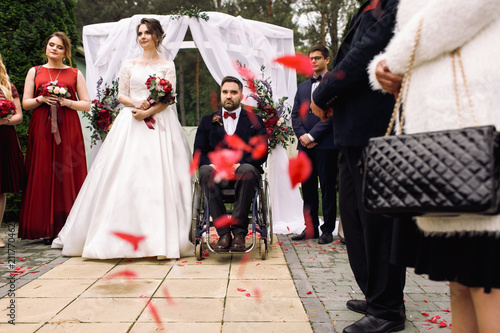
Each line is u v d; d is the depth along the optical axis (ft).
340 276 10.12
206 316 7.38
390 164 3.61
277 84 16.57
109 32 16.63
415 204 3.42
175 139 12.88
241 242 11.44
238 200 11.73
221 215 11.67
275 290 8.88
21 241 14.15
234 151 12.14
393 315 6.68
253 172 11.70
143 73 12.59
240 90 12.92
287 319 7.26
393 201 3.55
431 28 3.80
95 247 11.38
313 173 14.37
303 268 10.84
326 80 6.77
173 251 11.58
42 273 10.19
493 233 3.52
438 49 3.84
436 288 9.14
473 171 3.18
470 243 3.72
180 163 12.80
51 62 13.92
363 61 6.09
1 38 16.20
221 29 16.57
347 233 7.48
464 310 4.45
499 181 3.24
